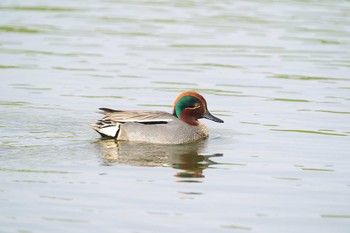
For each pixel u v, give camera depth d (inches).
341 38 1109.7
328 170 557.3
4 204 465.7
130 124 634.2
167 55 989.2
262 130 677.3
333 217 460.1
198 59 971.9
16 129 647.1
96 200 477.7
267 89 832.9
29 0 1395.2
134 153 594.2
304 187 516.1
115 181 518.0
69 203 470.9
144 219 448.5
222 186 514.6
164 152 602.5
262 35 1122.0
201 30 1150.3
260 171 553.3
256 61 968.9
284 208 474.0
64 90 805.9
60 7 1331.2
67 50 1002.7
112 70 904.3
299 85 852.6
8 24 1162.0
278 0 1435.8
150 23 1197.7
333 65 953.5
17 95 777.6
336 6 1381.6
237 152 606.2
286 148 618.8
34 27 1144.8
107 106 749.3
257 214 462.9
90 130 659.4
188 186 512.7
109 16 1252.5
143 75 884.6
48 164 551.2
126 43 1053.2
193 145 628.1
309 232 436.8
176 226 439.5
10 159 558.9
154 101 775.7
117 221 444.1
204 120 716.0
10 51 988.6
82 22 1194.0
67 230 428.5
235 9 1339.8
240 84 853.2
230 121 709.9
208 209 468.8
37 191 490.9
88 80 853.2
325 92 821.9
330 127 687.1
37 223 437.1
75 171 537.6
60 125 671.1
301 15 1284.4
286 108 756.0
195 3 1402.6
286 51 1026.1
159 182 519.5
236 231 434.3
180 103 663.8
